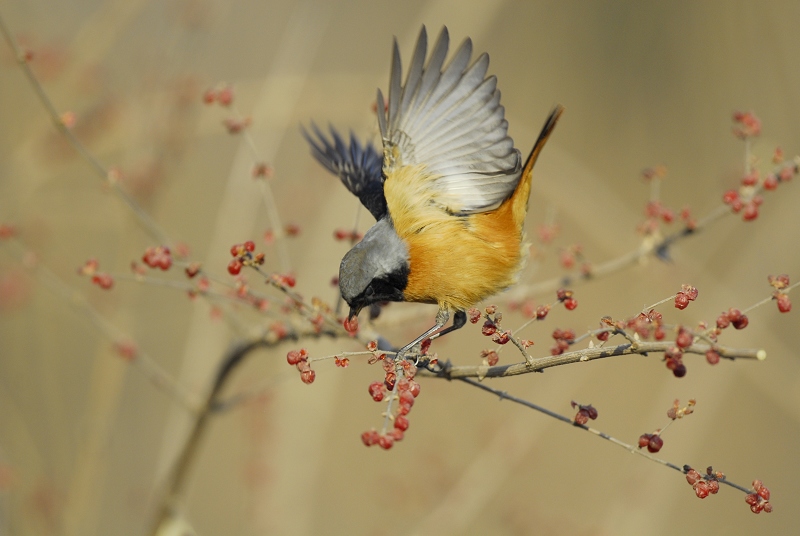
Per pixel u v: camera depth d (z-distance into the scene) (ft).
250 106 39.78
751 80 55.11
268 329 26.48
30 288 36.17
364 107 40.70
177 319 43.75
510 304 29.89
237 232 35.83
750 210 26.17
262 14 56.24
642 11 60.59
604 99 60.54
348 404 47.37
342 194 38.37
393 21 64.49
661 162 57.88
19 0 44.19
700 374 40.96
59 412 38.06
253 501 35.68
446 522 35.60
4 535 30.86
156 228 26.86
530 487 45.37
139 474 42.50
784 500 48.39
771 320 48.85
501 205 25.25
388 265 25.00
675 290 39.63
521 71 62.28
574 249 29.84
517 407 45.24
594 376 50.93
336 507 44.39
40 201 39.19
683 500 48.39
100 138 37.42
